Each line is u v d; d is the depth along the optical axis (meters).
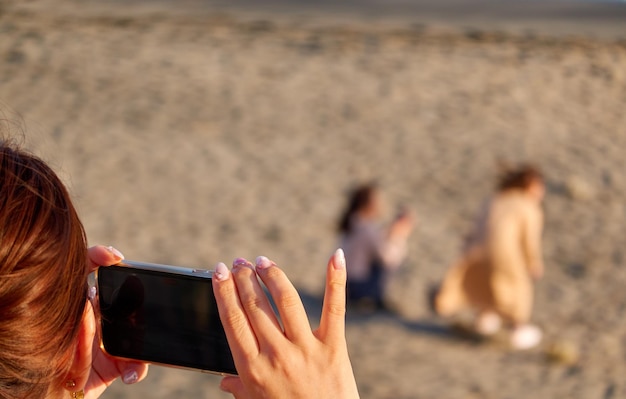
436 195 14.06
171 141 15.15
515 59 21.53
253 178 13.96
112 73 18.20
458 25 24.38
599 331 9.19
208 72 19.17
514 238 8.59
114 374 1.36
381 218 12.79
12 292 0.92
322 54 21.11
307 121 17.08
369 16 24.89
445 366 7.83
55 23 20.77
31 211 0.95
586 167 15.94
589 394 7.47
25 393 0.95
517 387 7.49
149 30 21.45
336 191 13.84
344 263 1.11
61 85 17.09
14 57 18.12
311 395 1.07
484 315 8.62
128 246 10.68
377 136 16.59
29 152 1.06
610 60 21.78
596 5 27.67
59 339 0.97
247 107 17.47
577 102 19.23
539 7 27.17
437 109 18.31
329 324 1.10
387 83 19.52
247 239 11.43
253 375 1.07
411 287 10.08
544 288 10.50
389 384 7.26
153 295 1.27
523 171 8.81
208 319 1.25
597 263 11.66
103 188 12.64
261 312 1.09
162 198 12.63
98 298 1.28
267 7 25.00
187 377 6.91
